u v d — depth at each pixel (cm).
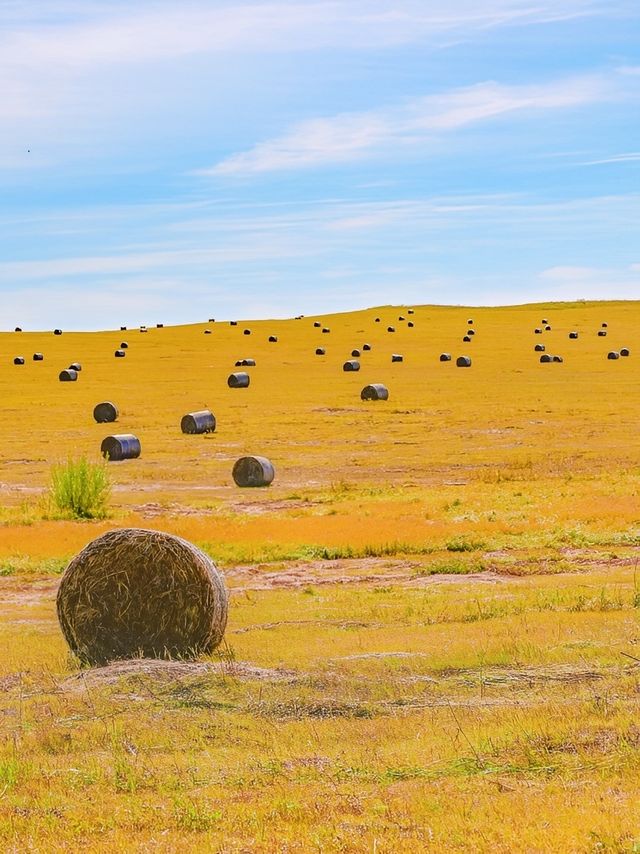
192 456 10175
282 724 2333
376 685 2627
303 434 11600
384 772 1961
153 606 3372
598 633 3319
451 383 16850
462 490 7969
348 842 1603
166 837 1673
